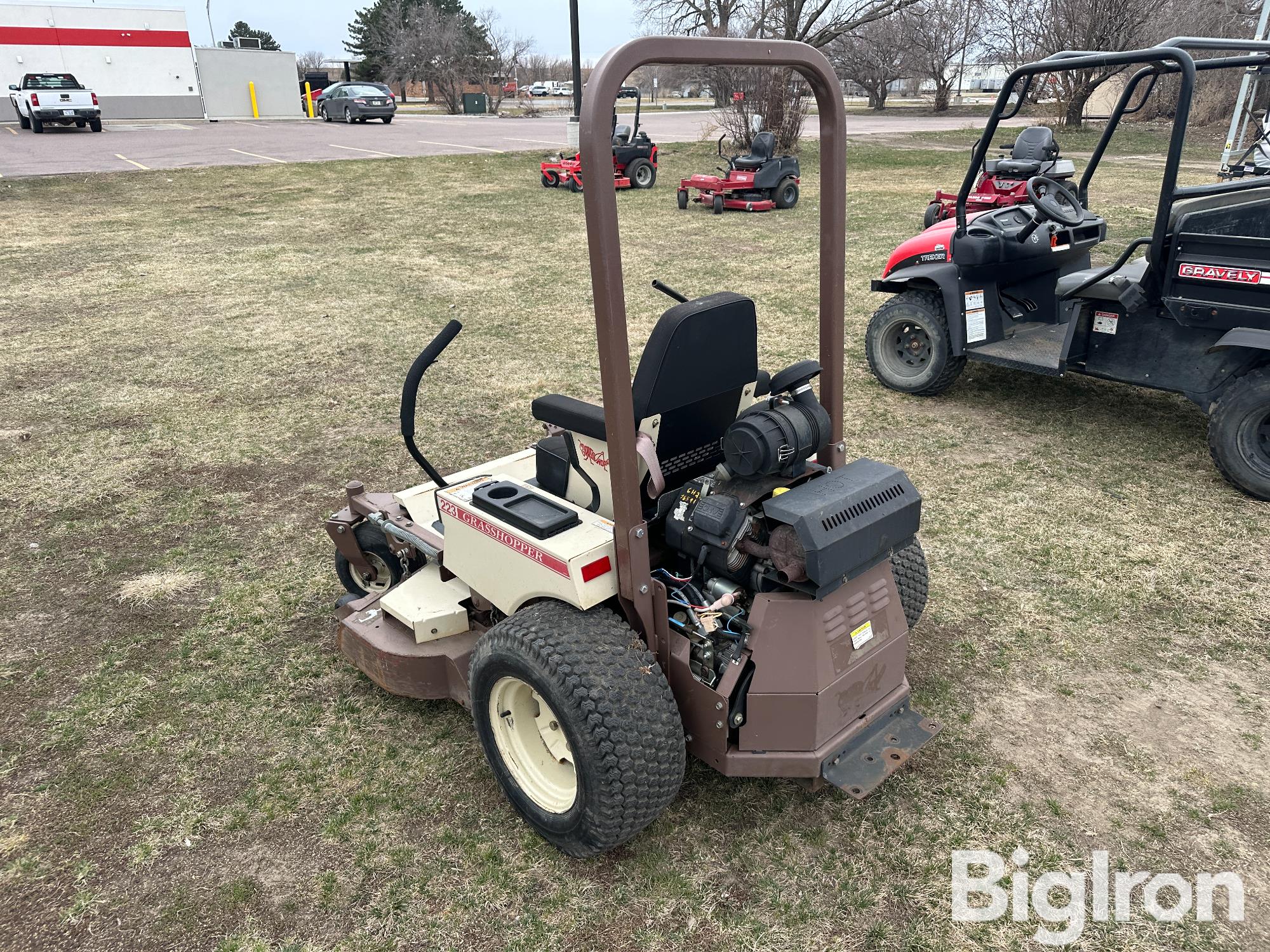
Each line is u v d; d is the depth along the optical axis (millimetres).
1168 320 4547
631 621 2320
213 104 35562
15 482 4863
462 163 18672
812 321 7551
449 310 8266
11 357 7047
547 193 15367
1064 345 4906
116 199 14930
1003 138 22609
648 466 2291
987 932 2176
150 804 2645
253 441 5355
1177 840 2438
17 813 2621
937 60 32938
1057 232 5336
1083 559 3857
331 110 30969
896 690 2492
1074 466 4762
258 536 4250
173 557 4070
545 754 2475
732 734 2316
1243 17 19641
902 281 5652
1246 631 3342
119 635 3500
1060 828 2482
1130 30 20797
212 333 7645
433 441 5285
